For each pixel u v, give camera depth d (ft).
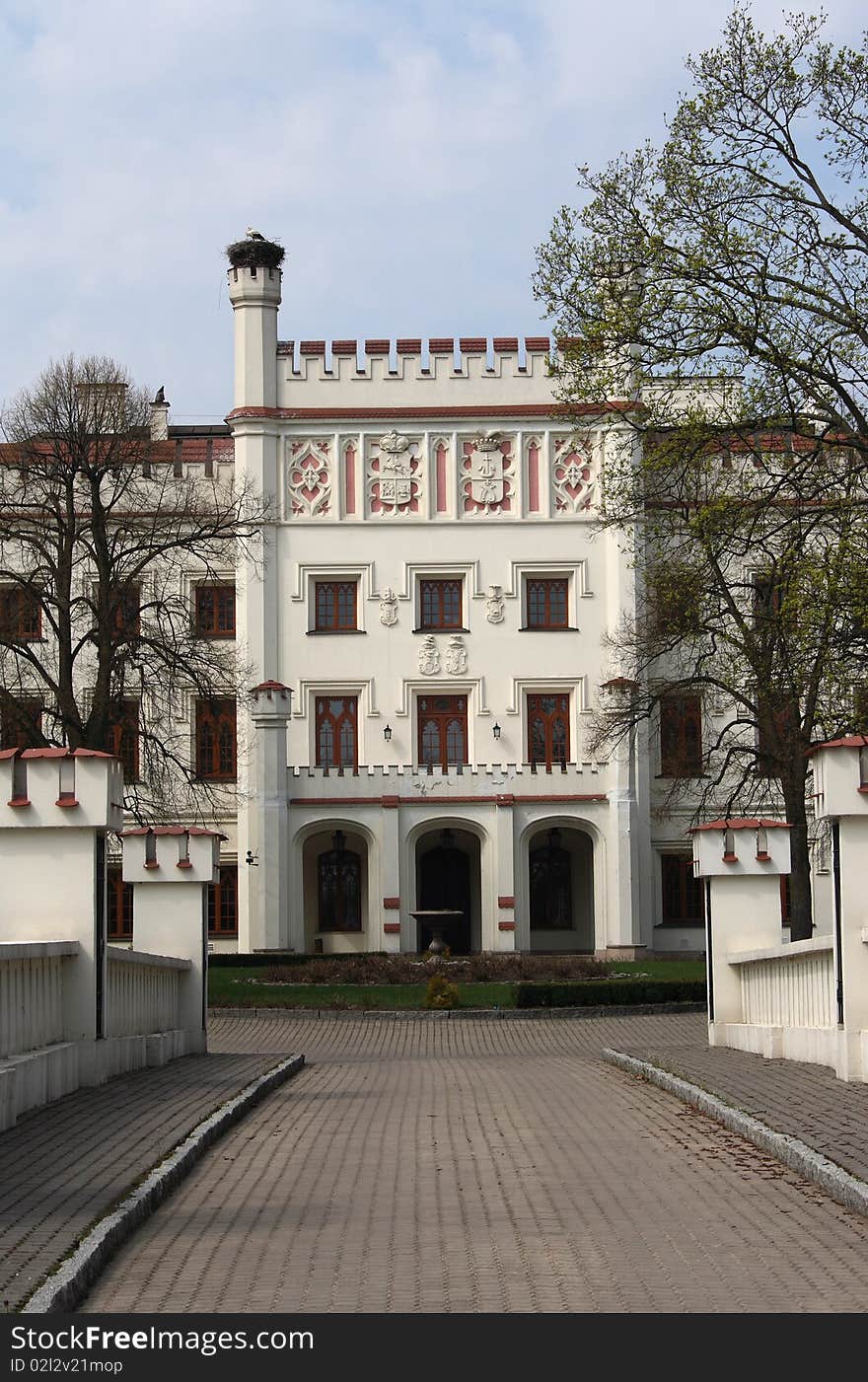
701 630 130.11
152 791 162.61
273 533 212.02
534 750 211.82
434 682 211.00
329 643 211.20
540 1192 40.70
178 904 85.92
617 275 102.32
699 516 102.17
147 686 158.40
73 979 59.06
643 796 205.57
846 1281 30.53
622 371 103.04
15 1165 41.78
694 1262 32.35
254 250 213.05
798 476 100.27
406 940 200.64
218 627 215.92
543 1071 80.64
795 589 94.38
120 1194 37.60
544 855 215.31
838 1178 38.58
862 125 99.71
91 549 155.74
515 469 213.66
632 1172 43.60
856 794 57.36
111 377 158.92
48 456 160.76
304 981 156.35
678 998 138.92
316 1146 49.75
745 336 97.35
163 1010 80.53
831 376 97.86
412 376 214.07
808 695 119.14
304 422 213.05
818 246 99.04
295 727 210.79
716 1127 51.96
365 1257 33.24
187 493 184.24
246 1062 78.74
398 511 213.46
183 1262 32.99
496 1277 31.22
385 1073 81.61
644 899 205.26
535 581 214.28
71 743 145.38
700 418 100.78
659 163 100.99
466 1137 51.67
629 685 178.50
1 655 163.12
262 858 199.72
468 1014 131.75
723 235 97.96
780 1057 71.92
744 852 84.89
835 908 58.44
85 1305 29.58
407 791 202.39
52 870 58.90
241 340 213.87
